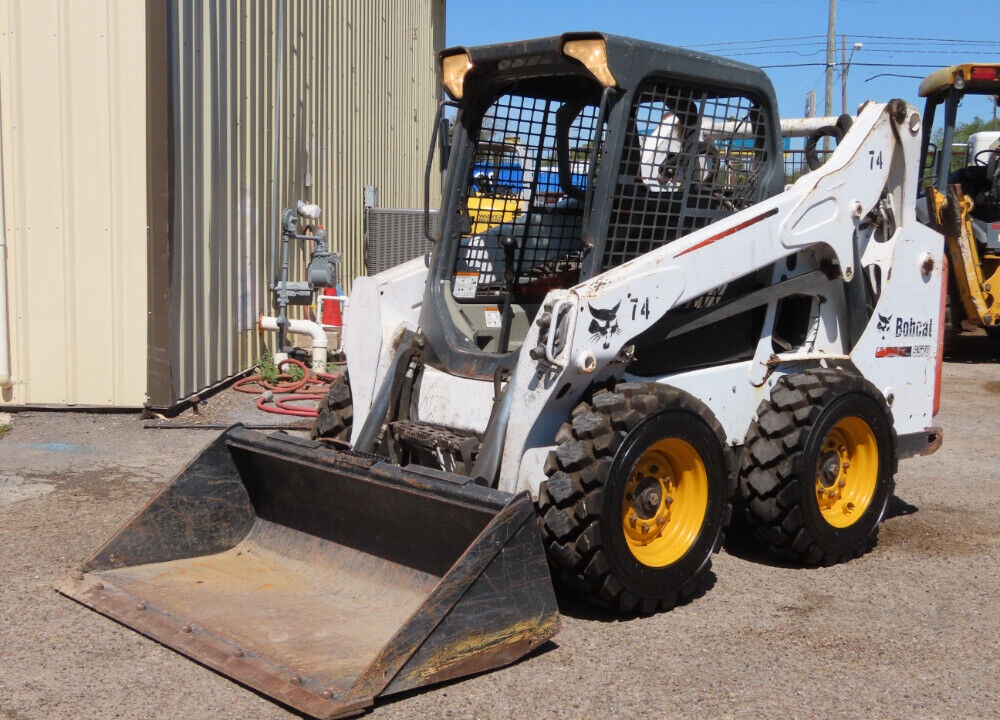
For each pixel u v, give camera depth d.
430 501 4.20
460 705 3.65
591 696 3.74
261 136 10.16
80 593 4.48
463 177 5.16
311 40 11.91
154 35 7.61
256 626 4.12
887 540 5.70
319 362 10.09
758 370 5.18
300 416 8.22
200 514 4.92
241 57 9.52
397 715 3.56
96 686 3.74
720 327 5.09
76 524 5.53
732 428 5.09
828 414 5.04
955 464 7.53
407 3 17.48
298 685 3.60
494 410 4.49
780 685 3.88
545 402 4.28
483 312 5.18
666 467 4.59
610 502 4.20
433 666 3.68
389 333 5.11
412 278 5.35
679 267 4.53
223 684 3.78
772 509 5.03
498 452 4.38
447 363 4.90
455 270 5.19
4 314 7.89
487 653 3.83
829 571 5.18
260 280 10.28
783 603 4.72
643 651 4.14
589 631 4.32
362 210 14.71
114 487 6.21
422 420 4.93
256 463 4.97
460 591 3.74
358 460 4.44
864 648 4.23
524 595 3.91
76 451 7.02
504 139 5.24
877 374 5.67
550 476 4.29
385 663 3.57
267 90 10.33
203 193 8.62
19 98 7.76
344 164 13.63
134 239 7.78
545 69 4.80
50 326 7.92
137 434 7.50
